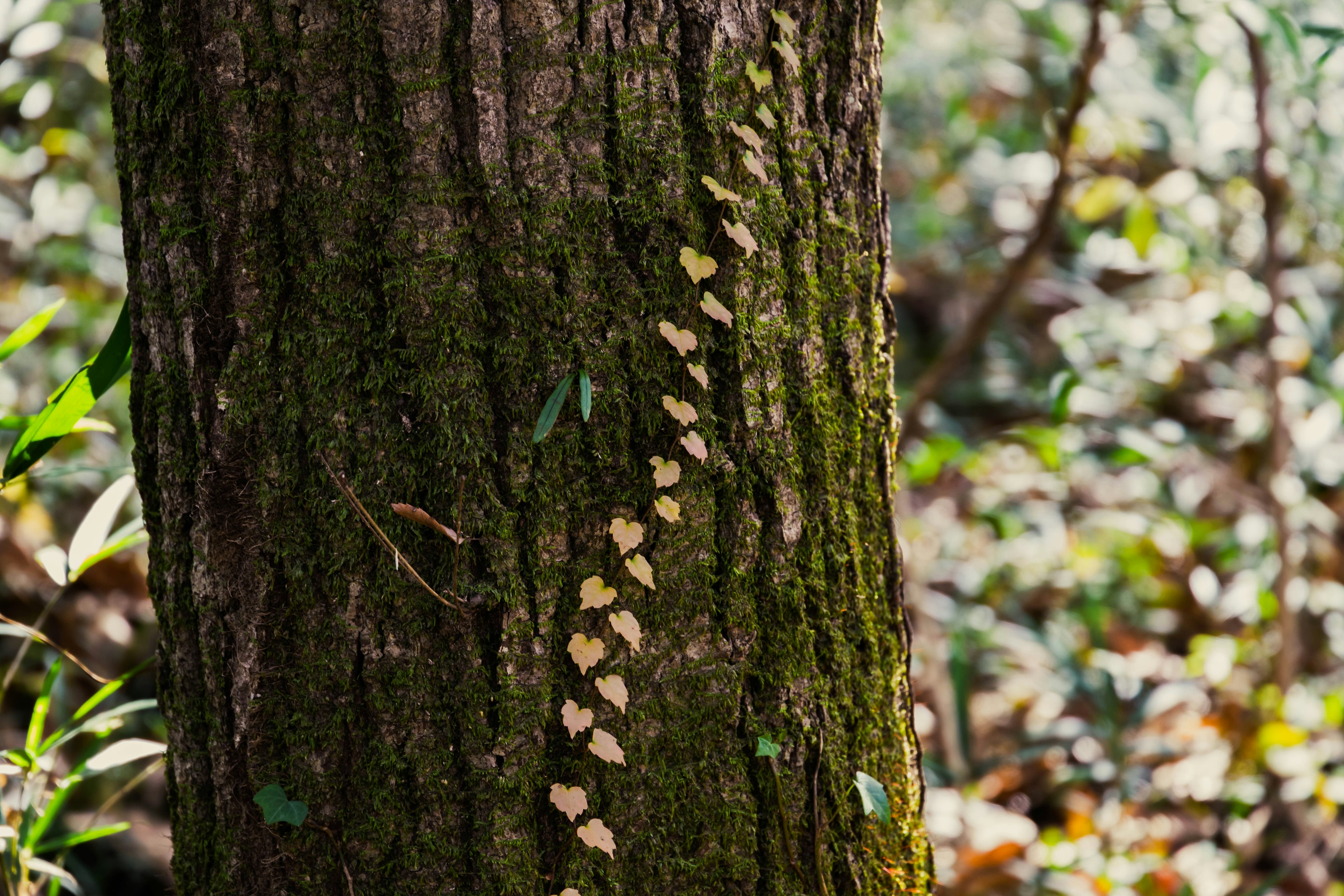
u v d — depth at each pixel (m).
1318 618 3.45
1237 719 3.02
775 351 1.98
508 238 1.92
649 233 1.94
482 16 1.91
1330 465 3.49
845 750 2.02
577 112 1.93
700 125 1.95
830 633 2.01
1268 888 2.50
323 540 1.94
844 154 2.02
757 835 1.98
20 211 4.21
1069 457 3.65
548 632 1.94
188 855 2.00
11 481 2.05
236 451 1.94
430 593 1.93
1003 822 2.66
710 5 1.95
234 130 1.92
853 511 2.03
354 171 1.92
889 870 2.04
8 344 2.05
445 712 1.94
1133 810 2.77
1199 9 2.96
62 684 2.63
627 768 1.96
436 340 1.92
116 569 3.42
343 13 1.91
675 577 1.96
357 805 1.95
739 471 1.97
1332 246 4.25
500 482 1.93
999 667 3.34
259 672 1.95
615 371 1.94
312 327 1.93
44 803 2.42
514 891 1.94
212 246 1.93
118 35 1.95
